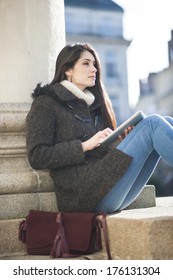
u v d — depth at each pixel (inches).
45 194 154.6
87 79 154.2
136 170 140.3
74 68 154.4
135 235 123.9
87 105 153.6
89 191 141.5
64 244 135.1
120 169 138.9
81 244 135.2
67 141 146.8
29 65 165.5
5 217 149.8
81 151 142.1
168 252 122.7
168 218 123.9
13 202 151.0
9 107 158.6
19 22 166.6
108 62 1494.8
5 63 165.2
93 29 1476.4
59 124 148.7
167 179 1043.3
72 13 1454.2
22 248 143.6
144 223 121.8
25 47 165.9
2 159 156.0
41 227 139.6
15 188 152.3
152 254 121.0
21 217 151.3
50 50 169.3
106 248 132.4
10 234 142.9
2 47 165.5
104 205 143.0
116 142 144.3
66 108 150.5
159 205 169.0
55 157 141.9
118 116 1501.0
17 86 164.9
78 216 137.5
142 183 149.1
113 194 141.1
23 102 161.6
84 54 154.7
